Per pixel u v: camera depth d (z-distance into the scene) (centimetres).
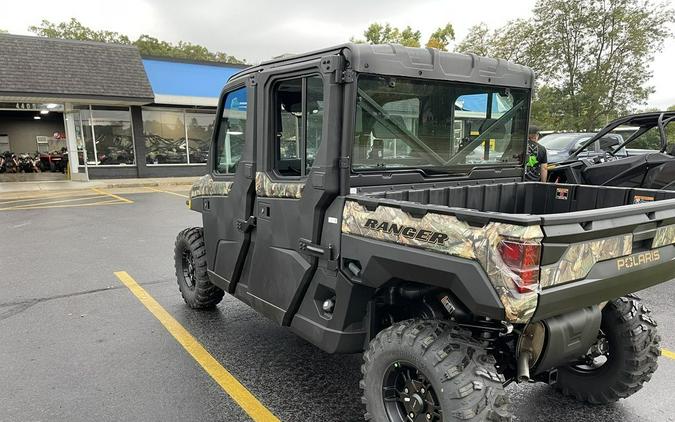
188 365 358
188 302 471
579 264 204
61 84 1589
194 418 290
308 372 350
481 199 338
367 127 274
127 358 368
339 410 301
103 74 1683
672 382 337
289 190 293
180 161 2003
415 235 223
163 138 1956
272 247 314
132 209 1147
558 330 227
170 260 664
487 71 319
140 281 566
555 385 328
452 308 234
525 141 367
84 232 865
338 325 273
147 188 1653
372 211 244
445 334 228
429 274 220
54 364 357
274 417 293
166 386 327
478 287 198
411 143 298
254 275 337
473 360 217
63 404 303
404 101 288
